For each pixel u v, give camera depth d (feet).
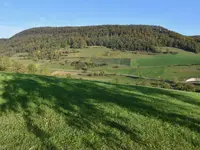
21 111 26.53
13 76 42.37
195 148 20.06
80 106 28.25
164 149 19.70
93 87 36.58
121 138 21.27
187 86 203.92
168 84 229.45
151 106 28.94
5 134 21.42
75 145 20.02
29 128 22.75
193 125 24.21
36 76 44.24
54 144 20.06
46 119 24.73
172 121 24.93
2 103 28.32
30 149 19.26
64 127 23.13
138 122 24.48
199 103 31.89
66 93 32.60
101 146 19.94
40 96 31.07
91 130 22.62
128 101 30.32
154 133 22.31
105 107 28.12
